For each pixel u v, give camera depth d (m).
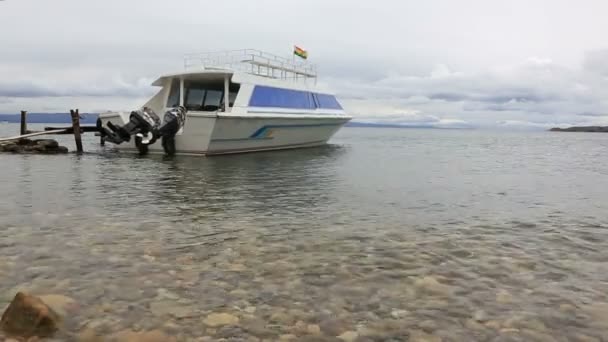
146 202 9.41
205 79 21.36
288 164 18.19
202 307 4.11
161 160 18.70
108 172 14.60
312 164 18.56
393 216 8.34
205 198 10.03
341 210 8.86
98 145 30.75
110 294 4.36
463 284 4.76
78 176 13.51
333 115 26.83
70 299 4.20
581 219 8.22
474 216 8.43
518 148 38.75
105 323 3.76
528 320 3.91
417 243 6.40
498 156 27.06
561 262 5.56
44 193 10.34
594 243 6.49
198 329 3.69
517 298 4.39
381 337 3.60
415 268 5.27
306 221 7.81
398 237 6.75
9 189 10.88
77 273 4.93
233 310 4.06
